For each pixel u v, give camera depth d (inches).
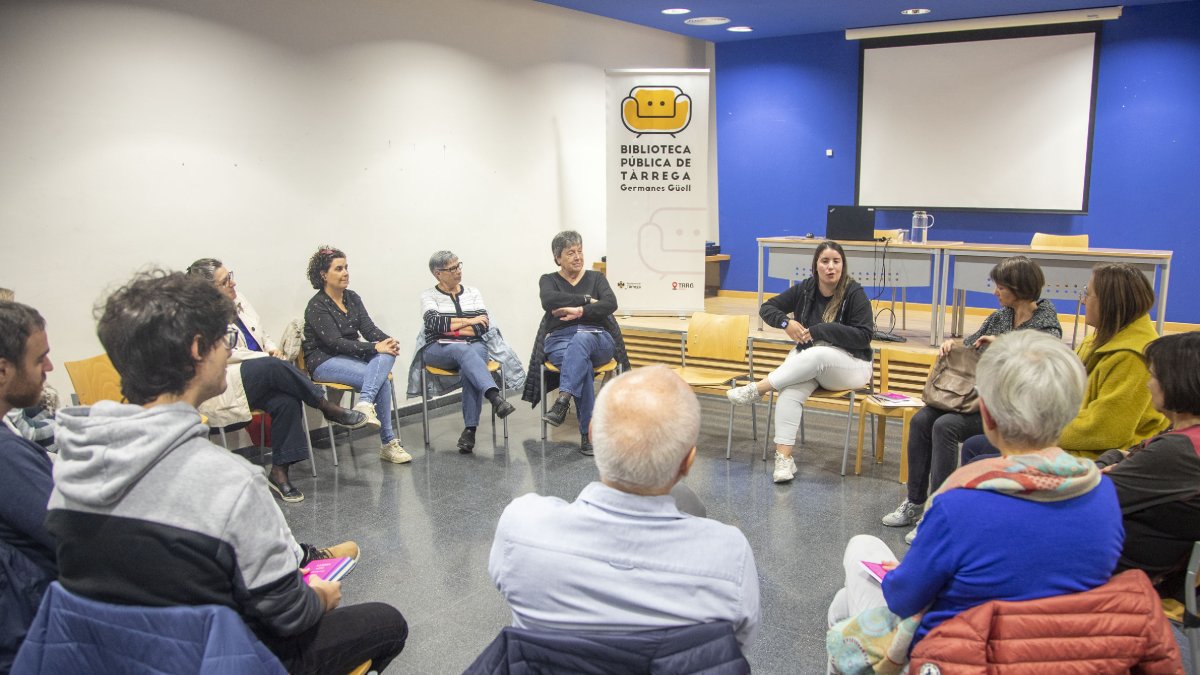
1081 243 217.9
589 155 252.5
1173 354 69.2
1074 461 52.4
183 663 47.2
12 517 55.2
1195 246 247.4
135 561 47.3
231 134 161.5
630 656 45.6
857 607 70.6
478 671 45.9
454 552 123.9
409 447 177.2
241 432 166.4
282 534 52.8
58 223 139.3
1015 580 51.4
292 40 169.9
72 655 49.3
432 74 199.5
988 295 277.4
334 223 182.2
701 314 179.5
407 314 200.8
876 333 215.5
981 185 275.0
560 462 166.1
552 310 178.4
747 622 49.1
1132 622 49.4
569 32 239.5
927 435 130.7
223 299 53.4
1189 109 242.4
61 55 136.9
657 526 48.3
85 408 51.1
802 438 180.7
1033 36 258.4
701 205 225.3
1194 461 67.0
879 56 281.4
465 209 212.4
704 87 219.9
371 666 65.9
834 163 296.5
